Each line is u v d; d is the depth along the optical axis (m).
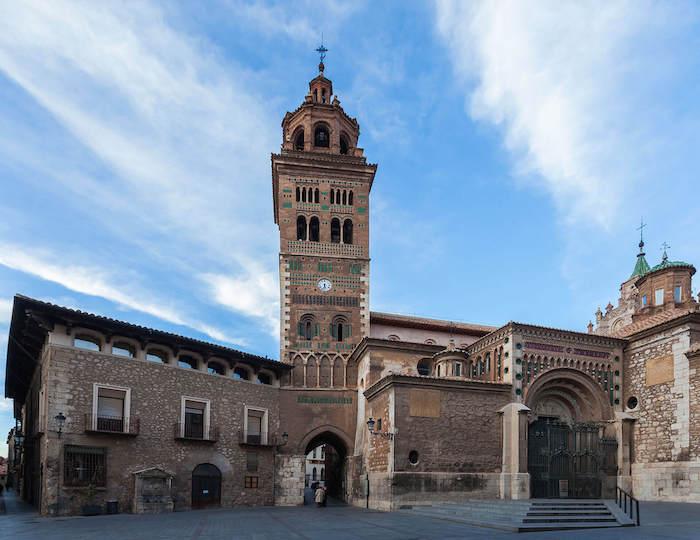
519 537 21.12
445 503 35.91
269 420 48.94
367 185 59.22
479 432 38.56
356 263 56.53
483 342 44.94
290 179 57.72
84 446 36.53
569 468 39.22
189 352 43.97
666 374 39.31
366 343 48.75
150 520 31.14
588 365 42.22
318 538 21.23
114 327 38.91
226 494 43.88
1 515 35.69
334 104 61.06
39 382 42.72
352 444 50.62
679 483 36.81
